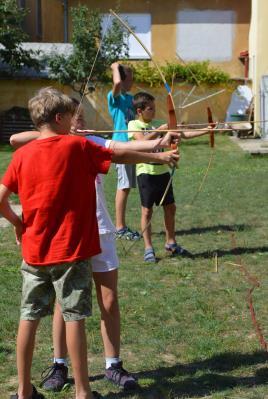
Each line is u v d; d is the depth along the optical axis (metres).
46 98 3.69
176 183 12.41
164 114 20.86
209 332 5.00
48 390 4.07
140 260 7.09
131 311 5.46
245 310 5.49
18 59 20.38
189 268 6.79
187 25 22.59
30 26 24.53
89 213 3.65
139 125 6.75
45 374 4.21
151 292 5.98
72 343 3.62
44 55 20.62
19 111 20.55
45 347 4.73
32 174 3.61
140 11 22.56
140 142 4.02
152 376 4.27
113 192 11.41
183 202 10.44
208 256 7.25
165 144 4.02
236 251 7.45
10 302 5.68
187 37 22.64
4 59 20.44
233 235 7.77
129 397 3.98
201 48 22.67
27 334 3.71
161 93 20.84
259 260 7.09
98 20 19.62
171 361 4.52
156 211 9.27
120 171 7.84
